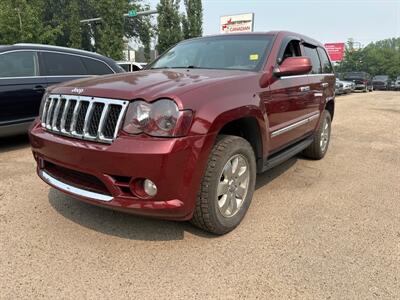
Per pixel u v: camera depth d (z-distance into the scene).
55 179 3.17
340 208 3.90
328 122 6.05
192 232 3.25
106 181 2.71
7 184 4.31
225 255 2.91
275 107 3.73
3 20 18.30
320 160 5.93
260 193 4.29
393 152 6.67
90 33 32.34
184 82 2.95
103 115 2.71
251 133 3.51
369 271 2.75
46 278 2.57
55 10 30.72
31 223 3.35
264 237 3.22
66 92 3.05
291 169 5.32
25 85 5.93
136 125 2.61
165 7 25.86
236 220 3.30
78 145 2.78
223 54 4.14
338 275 2.69
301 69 3.78
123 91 2.74
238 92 3.14
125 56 27.59
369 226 3.49
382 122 10.71
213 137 2.79
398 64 84.19
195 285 2.54
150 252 2.93
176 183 2.65
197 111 2.70
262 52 3.95
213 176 2.92
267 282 2.59
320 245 3.11
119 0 24.86
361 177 5.04
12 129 5.88
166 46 26.08
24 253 2.87
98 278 2.59
